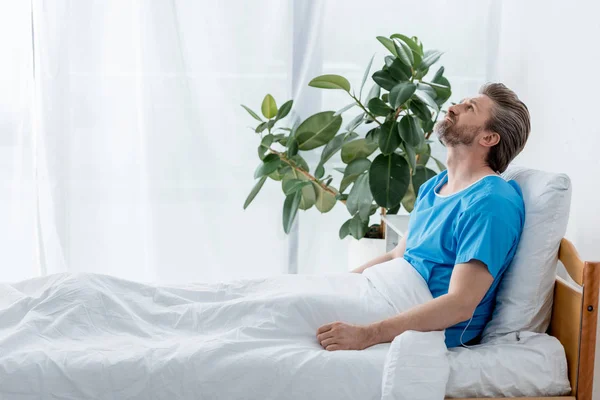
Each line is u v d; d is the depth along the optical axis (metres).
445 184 1.98
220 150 2.92
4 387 1.47
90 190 2.88
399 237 2.69
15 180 2.81
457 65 2.94
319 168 2.74
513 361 1.63
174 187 2.92
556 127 2.31
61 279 1.83
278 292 1.88
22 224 2.85
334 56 2.92
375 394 1.53
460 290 1.65
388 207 2.46
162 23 2.78
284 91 2.90
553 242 1.70
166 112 2.86
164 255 2.95
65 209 2.84
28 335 1.60
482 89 1.91
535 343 1.68
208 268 3.00
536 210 1.71
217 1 2.81
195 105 2.87
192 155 2.91
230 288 1.94
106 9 2.76
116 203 2.91
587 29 2.11
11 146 2.79
